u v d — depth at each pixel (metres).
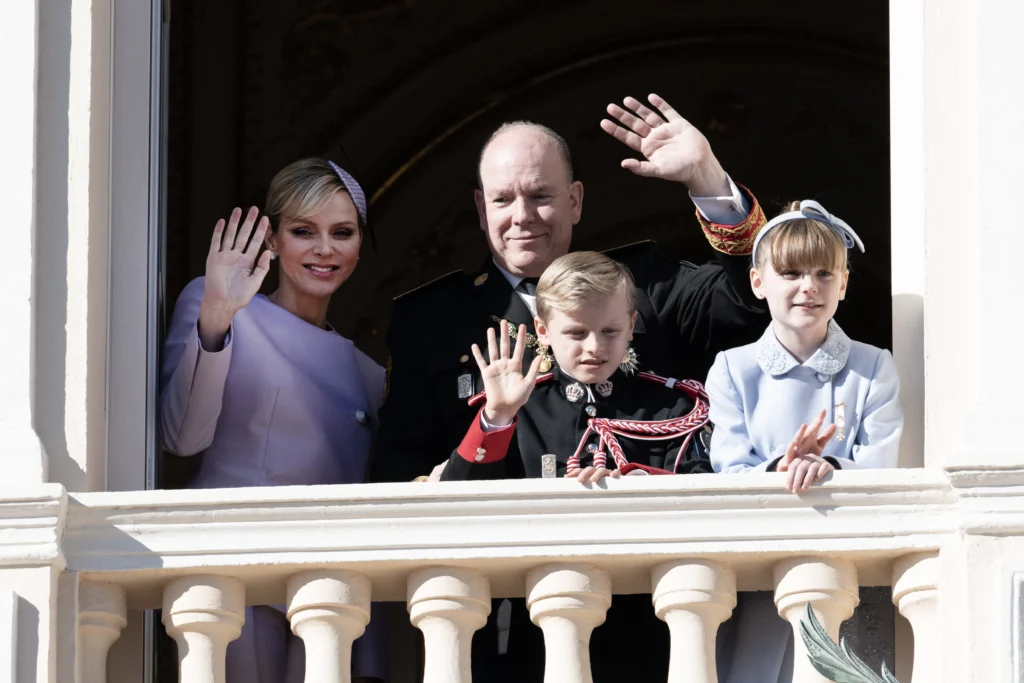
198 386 16.38
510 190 17.42
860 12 32.28
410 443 16.88
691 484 14.28
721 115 33.38
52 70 15.80
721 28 32.88
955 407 14.83
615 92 33.22
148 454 15.75
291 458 16.97
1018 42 15.27
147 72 16.45
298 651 16.08
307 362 17.39
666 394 16.34
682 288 17.22
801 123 33.09
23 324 15.12
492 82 32.78
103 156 15.98
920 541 14.05
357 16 31.83
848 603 14.23
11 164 15.46
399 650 16.92
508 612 16.39
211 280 16.53
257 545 14.33
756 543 14.16
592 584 14.26
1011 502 13.90
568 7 32.56
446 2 32.06
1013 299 14.77
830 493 14.22
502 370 15.23
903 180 15.73
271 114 31.66
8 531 14.15
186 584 14.43
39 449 14.79
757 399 15.57
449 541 14.26
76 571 14.30
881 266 32.72
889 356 15.44
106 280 15.86
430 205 32.97
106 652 14.52
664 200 33.06
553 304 16.08
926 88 15.49
